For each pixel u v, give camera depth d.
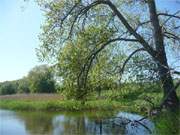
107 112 40.91
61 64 25.75
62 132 30.23
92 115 41.09
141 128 25.69
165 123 23.47
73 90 26.12
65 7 25.36
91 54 25.78
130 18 27.45
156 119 23.73
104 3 25.56
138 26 26.25
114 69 26.22
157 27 25.88
